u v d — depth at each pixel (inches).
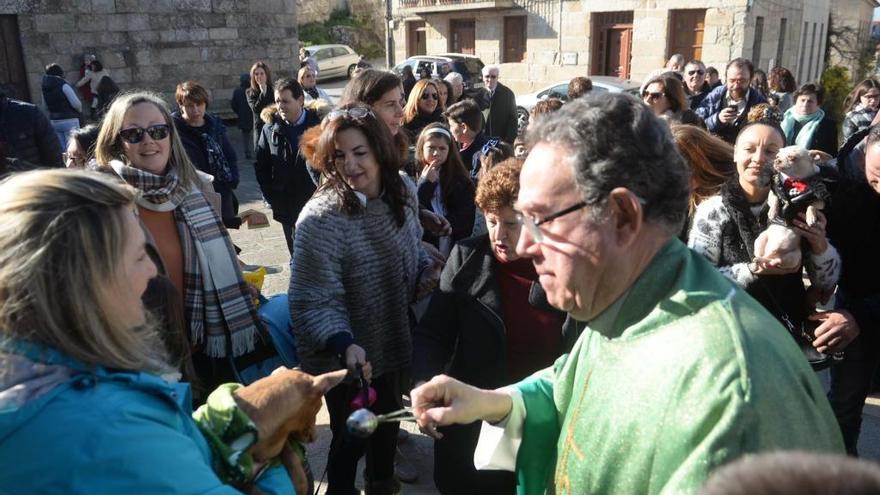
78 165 138.9
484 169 136.3
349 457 91.0
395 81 131.5
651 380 38.7
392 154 92.1
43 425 37.2
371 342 95.0
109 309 41.5
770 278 84.8
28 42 506.9
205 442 46.9
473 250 85.0
